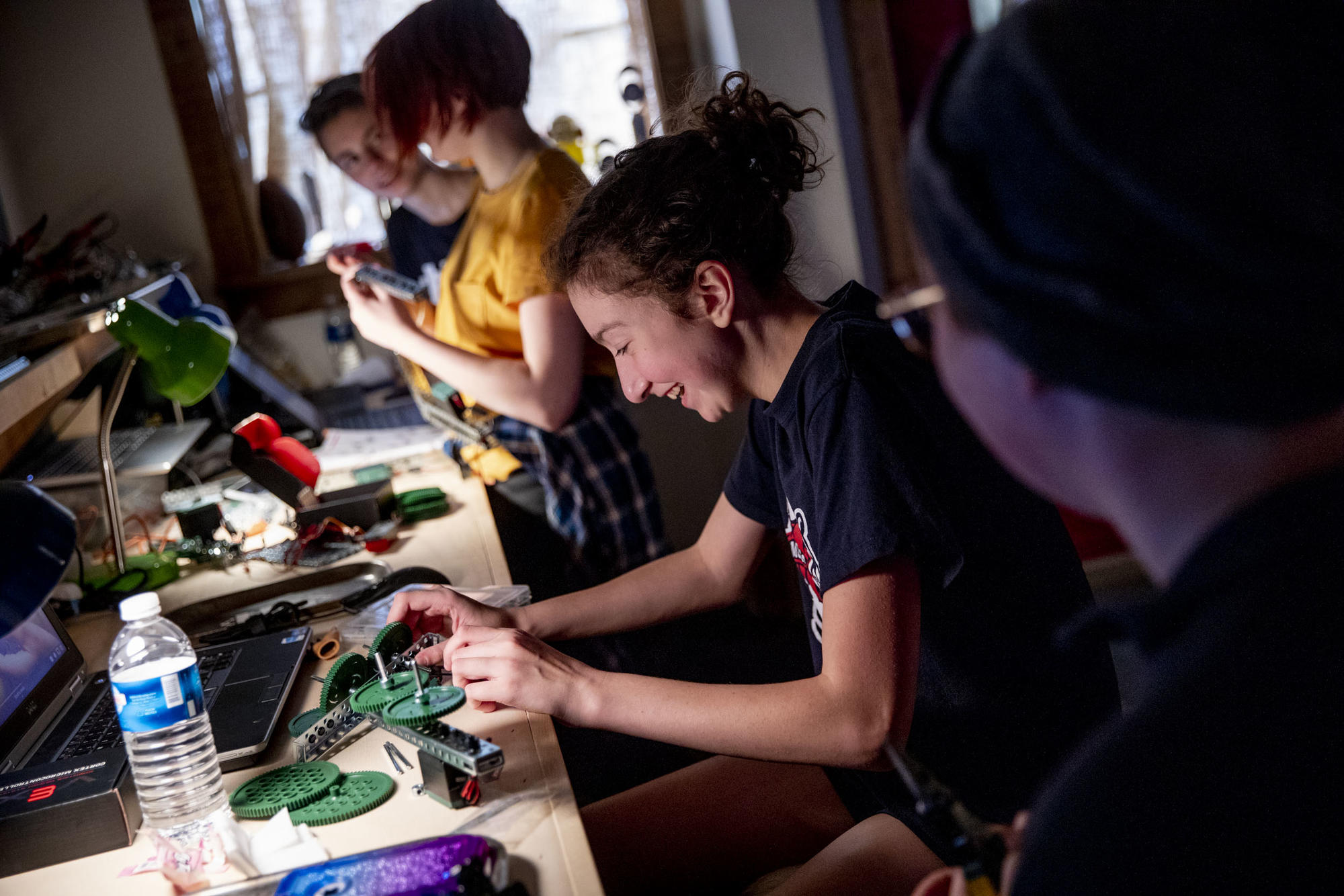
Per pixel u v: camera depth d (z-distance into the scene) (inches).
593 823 46.8
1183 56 13.9
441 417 88.3
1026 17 15.2
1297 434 14.3
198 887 34.1
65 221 120.9
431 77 76.2
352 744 42.7
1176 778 15.1
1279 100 13.5
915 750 40.7
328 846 35.2
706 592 55.2
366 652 51.8
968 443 39.7
